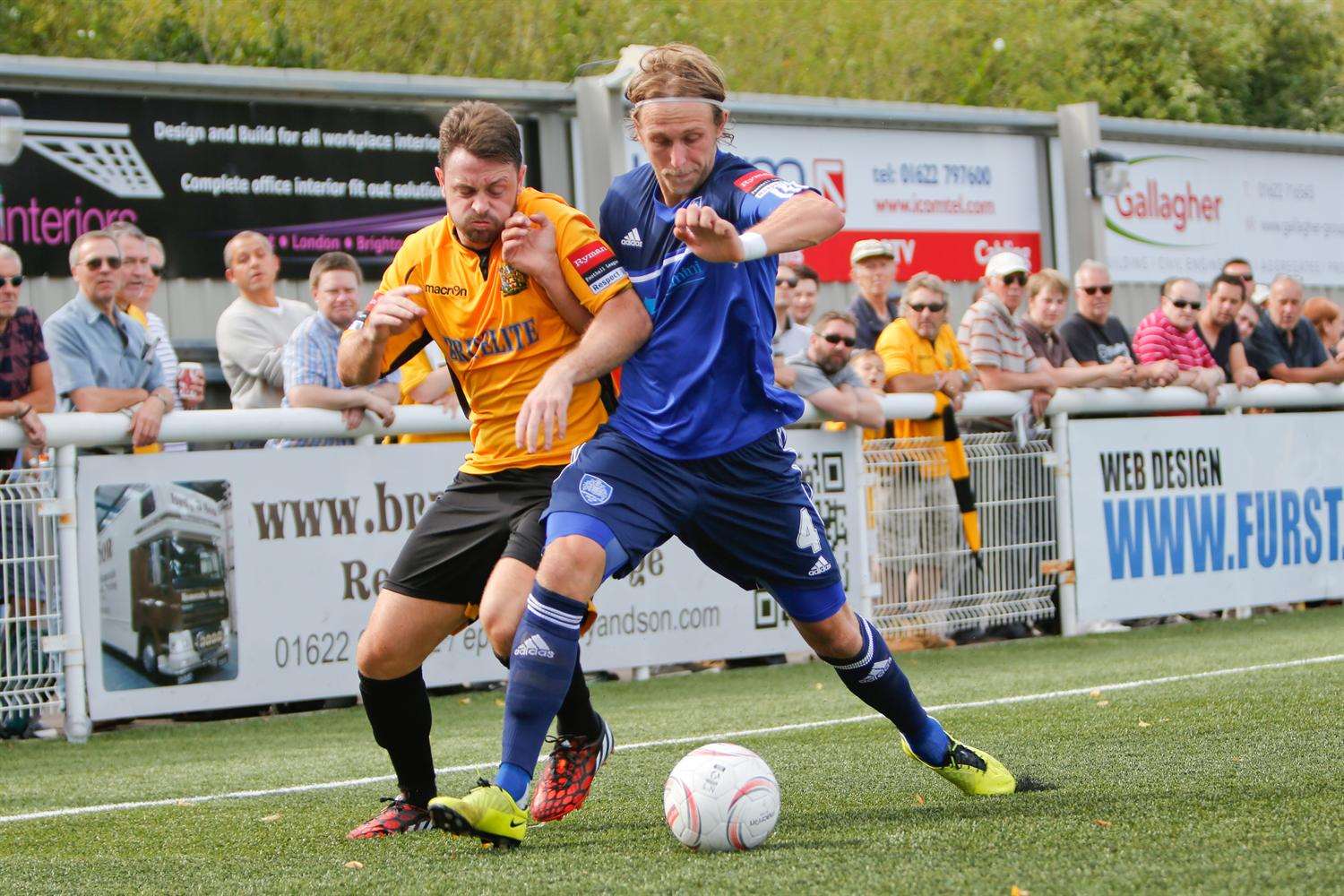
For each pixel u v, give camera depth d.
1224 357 34.84
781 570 13.21
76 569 22.80
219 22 60.81
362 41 65.25
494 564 13.66
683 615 27.78
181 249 33.47
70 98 32.31
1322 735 17.17
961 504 29.33
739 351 12.83
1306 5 96.62
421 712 13.87
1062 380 31.73
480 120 12.98
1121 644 30.16
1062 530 31.80
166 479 23.50
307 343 24.98
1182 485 33.47
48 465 22.73
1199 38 92.25
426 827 13.89
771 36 76.81
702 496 12.88
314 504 24.67
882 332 32.12
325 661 24.77
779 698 24.25
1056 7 87.12
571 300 13.07
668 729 20.88
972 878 10.34
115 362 24.17
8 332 23.14
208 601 23.78
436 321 13.72
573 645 12.56
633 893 10.35
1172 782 14.31
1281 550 35.00
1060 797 13.77
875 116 42.81
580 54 69.69
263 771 18.70
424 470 25.64
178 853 13.26
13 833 14.74
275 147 34.62
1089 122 45.22
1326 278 53.81
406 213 36.22
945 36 81.81
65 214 32.25
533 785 16.47
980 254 45.12
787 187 12.71
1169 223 49.97
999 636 31.30
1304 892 9.70
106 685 22.98
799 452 28.44
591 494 12.71
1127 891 9.85
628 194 13.37
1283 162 52.59
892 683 13.73
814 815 13.54
